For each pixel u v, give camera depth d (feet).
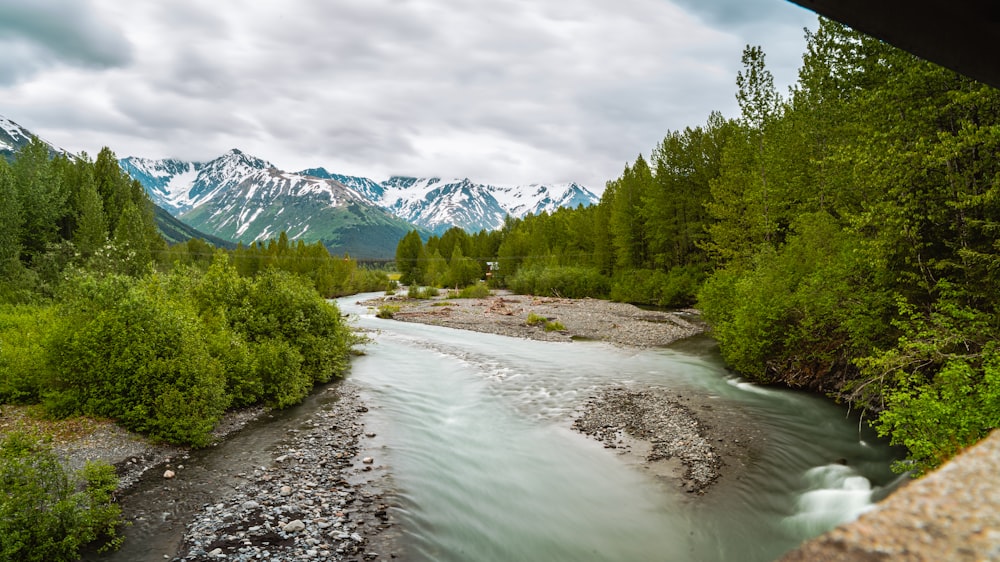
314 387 71.31
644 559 32.83
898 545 2.33
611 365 86.79
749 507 38.42
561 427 55.62
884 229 52.11
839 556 2.33
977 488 2.79
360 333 124.98
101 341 52.39
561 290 247.91
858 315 57.47
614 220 221.05
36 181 189.37
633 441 51.29
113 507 33.60
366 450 48.88
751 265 103.91
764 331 71.87
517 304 205.36
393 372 81.87
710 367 84.07
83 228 186.19
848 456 46.21
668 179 189.98
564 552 33.40
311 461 45.75
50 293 127.65
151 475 42.01
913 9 20.15
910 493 2.96
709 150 179.42
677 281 178.60
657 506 38.91
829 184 86.99
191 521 35.14
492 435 53.47
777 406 61.41
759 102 118.73
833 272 62.03
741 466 44.78
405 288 386.32
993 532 2.23
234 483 41.01
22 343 64.95
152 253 245.04
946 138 47.50
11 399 51.96
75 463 42.01
